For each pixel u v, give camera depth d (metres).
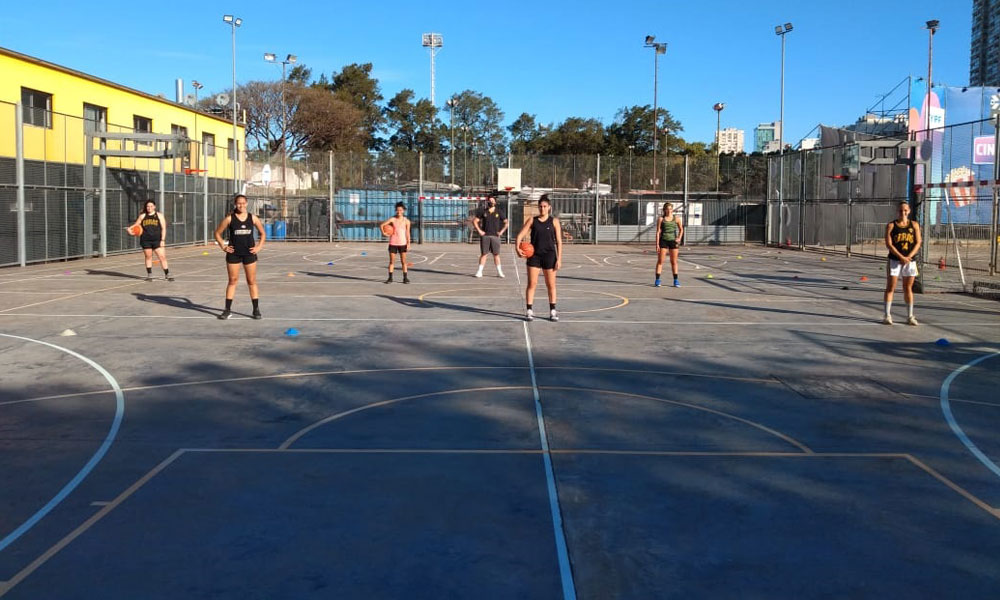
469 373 8.53
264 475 5.37
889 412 7.02
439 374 8.48
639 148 66.12
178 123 33.91
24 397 7.45
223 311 12.73
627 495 5.02
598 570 4.00
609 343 10.36
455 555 4.16
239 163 38.50
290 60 52.50
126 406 7.14
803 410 7.07
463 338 10.66
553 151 67.56
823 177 31.48
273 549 4.23
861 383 8.14
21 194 21.19
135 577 3.91
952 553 4.22
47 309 13.18
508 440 6.16
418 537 4.38
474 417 6.79
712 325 11.92
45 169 22.44
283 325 11.71
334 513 4.71
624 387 7.92
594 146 66.88
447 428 6.48
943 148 26.92
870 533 4.47
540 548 4.25
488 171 38.41
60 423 6.60
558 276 20.12
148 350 9.73
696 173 38.44
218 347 9.96
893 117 39.66
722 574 3.97
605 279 19.36
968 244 24.73
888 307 12.10
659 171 38.38
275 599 3.70
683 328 11.62
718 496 5.01
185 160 30.58
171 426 6.53
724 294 16.06
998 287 16.00
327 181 37.31
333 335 10.87
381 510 4.76
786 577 3.94
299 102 68.44
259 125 67.88
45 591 3.77
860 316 12.99
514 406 7.15
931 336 11.05
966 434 6.38
